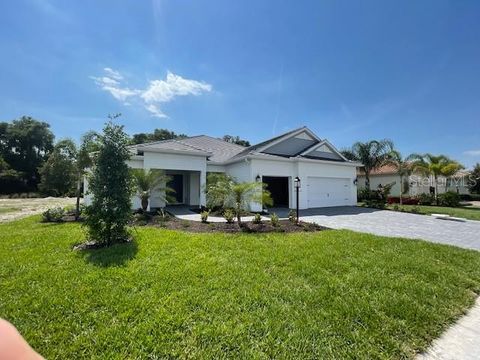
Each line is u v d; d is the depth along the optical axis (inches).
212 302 159.2
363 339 130.8
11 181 1845.5
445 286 196.9
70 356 113.6
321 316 149.3
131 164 658.2
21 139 2158.0
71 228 394.9
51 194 1622.8
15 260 235.0
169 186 824.9
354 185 887.1
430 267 234.1
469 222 547.5
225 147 969.5
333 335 133.3
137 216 502.0
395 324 144.0
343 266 229.6
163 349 117.7
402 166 965.8
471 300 179.0
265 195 486.0
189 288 177.8
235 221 493.0
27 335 126.0
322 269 221.9
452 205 962.1
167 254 255.3
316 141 877.2
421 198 1031.0
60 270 209.5
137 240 313.7
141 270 209.0
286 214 641.6
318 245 301.6
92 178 307.4
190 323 137.9
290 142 831.7
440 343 132.8
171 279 192.1
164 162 665.0
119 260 234.4
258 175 706.2
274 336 130.0
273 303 161.8
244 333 131.0
